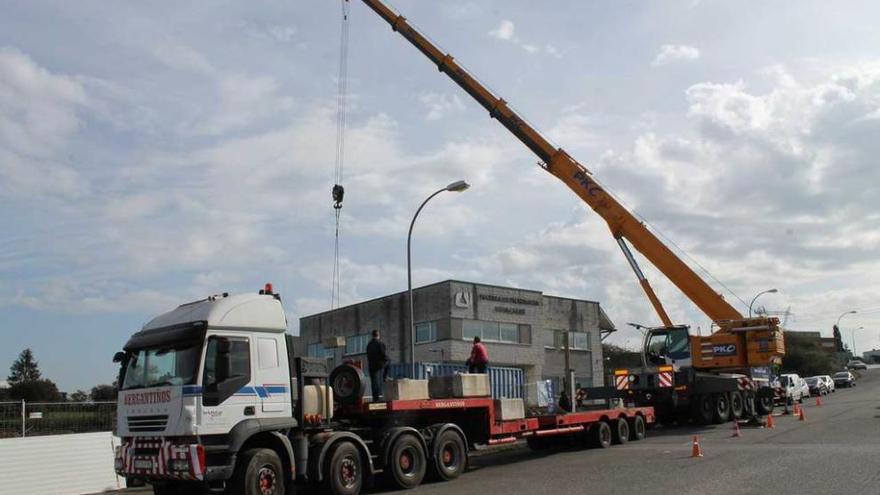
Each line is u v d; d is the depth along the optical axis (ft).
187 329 37.42
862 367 354.13
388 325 149.48
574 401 65.41
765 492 34.91
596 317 161.89
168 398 36.35
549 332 152.25
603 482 41.14
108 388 75.87
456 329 134.41
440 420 51.29
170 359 37.42
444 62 88.48
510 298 144.36
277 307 40.98
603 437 62.85
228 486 37.55
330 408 43.80
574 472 46.68
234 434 36.99
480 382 52.80
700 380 80.02
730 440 61.57
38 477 48.39
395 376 102.32
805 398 147.74
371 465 43.42
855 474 39.01
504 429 53.36
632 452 56.85
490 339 139.64
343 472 41.83
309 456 41.22
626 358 218.38
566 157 86.43
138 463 37.11
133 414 37.91
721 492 35.53
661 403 79.66
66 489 49.65
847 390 184.55
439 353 135.13
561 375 151.53
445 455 48.26
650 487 38.29
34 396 127.13
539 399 107.76
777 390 100.89
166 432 36.06
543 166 87.76
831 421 76.18
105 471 51.93
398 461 44.57
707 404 81.41
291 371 41.04
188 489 40.68
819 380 160.66
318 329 169.99
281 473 38.63
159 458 36.22
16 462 47.57
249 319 39.17
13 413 49.83
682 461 48.44
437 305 137.39
